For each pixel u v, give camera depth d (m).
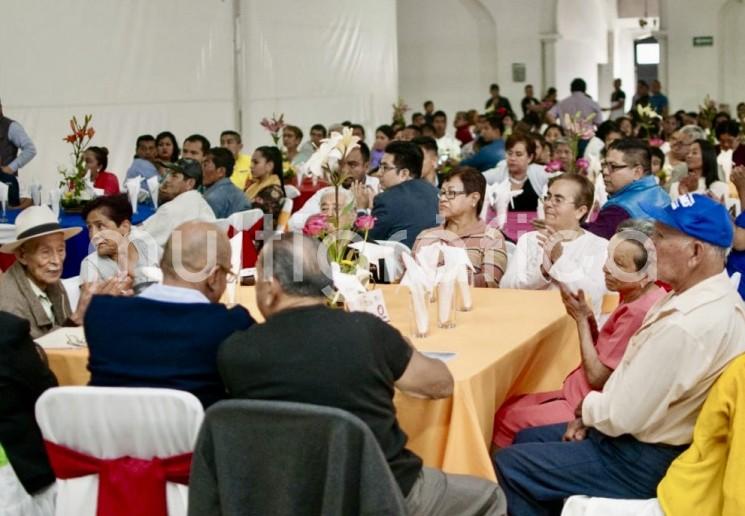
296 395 2.62
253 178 8.77
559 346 3.98
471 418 3.06
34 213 3.84
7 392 3.15
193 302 2.93
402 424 3.10
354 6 15.53
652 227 3.51
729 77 20.86
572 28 21.67
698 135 8.11
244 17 12.97
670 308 2.99
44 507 3.24
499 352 3.41
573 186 4.46
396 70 17.28
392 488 2.50
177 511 2.85
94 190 7.82
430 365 2.85
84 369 3.44
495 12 20.70
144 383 2.86
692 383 2.93
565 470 3.18
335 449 2.47
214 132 12.46
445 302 3.78
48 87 10.14
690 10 20.80
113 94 10.89
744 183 5.28
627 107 25.94
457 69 21.22
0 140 8.95
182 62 11.84
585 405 3.16
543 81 20.73
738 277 3.70
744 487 2.73
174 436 2.79
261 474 2.55
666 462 3.05
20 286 3.86
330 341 2.65
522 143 7.19
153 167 9.26
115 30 10.88
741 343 2.97
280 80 13.72
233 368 2.68
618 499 3.08
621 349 3.46
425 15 21.27
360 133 11.37
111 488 2.85
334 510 2.48
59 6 10.20
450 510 2.90
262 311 2.83
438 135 15.52
